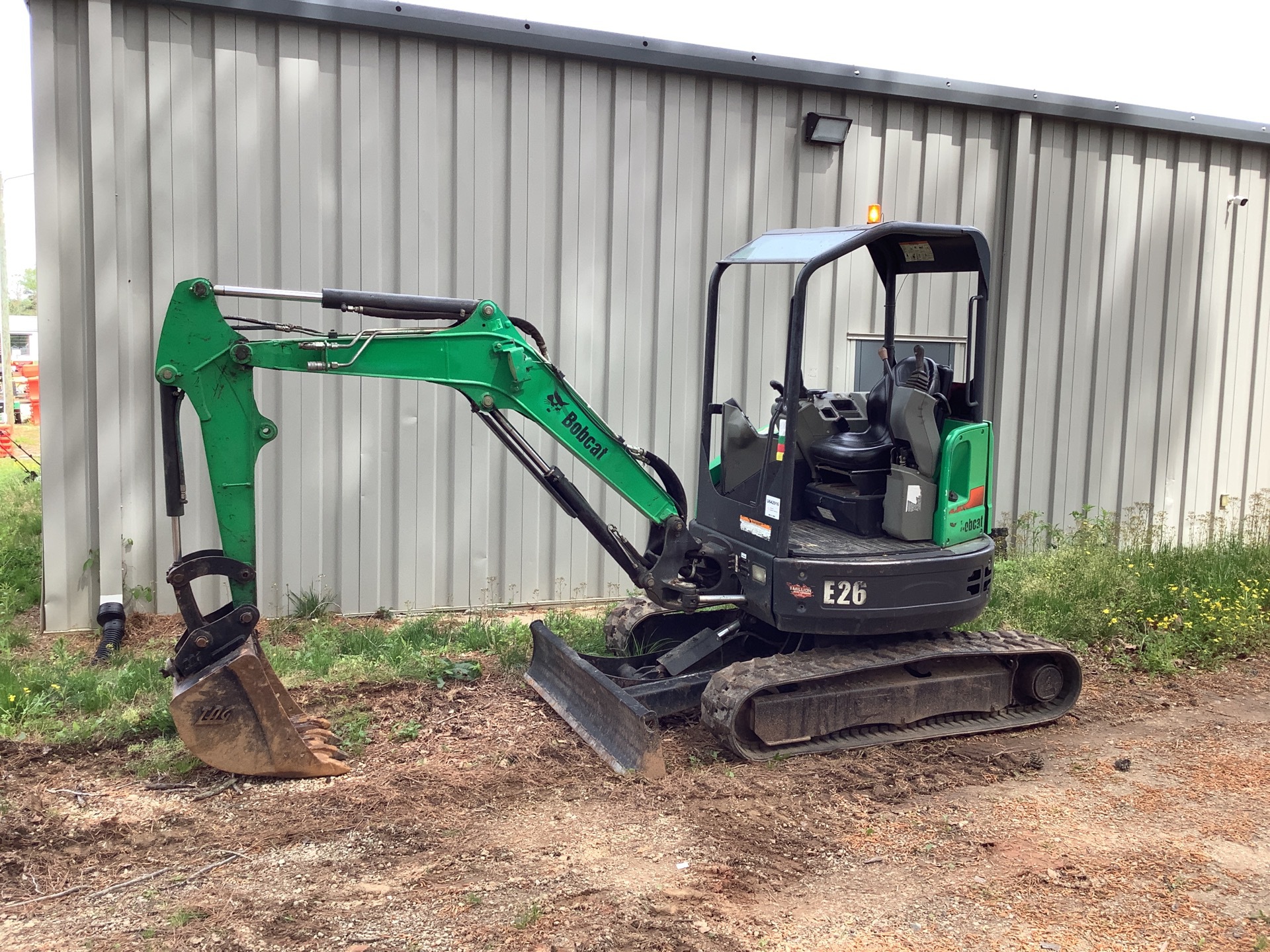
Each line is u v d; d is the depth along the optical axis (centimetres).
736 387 952
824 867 448
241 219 799
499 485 882
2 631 773
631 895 414
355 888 417
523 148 860
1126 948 385
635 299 909
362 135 817
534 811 498
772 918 403
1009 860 455
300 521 832
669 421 933
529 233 870
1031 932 396
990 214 1040
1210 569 933
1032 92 1014
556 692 645
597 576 923
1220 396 1174
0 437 1652
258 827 473
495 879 426
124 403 788
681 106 906
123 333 785
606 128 884
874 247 680
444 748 578
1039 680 633
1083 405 1095
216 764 513
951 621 602
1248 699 684
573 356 895
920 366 612
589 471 912
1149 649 758
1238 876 442
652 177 905
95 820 477
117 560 786
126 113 769
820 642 617
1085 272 1080
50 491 777
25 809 481
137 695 633
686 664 629
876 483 609
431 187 838
